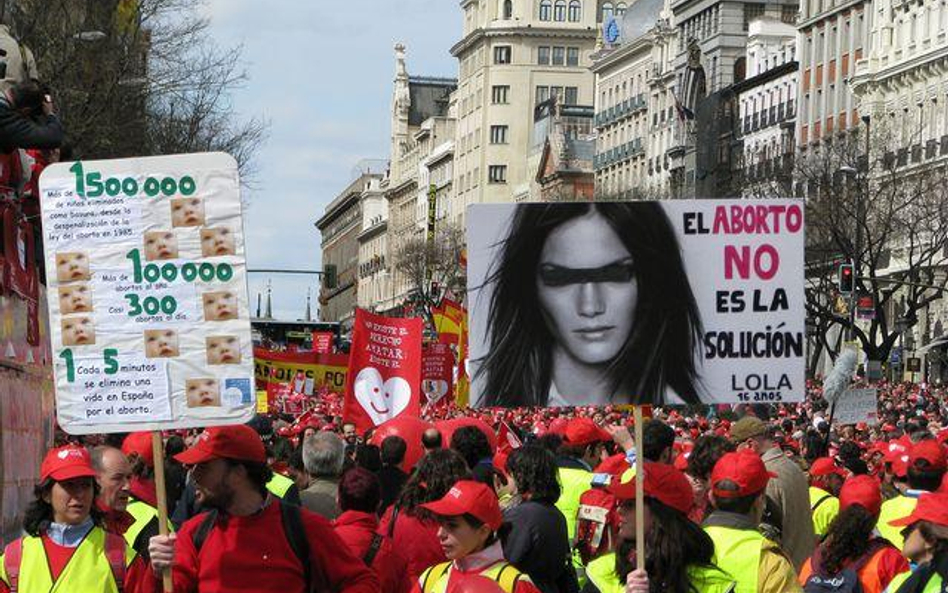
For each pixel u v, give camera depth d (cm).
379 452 2877
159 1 9556
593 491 2677
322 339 11712
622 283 2072
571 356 2069
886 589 2086
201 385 1909
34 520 1989
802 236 2084
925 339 18512
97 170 1911
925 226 16800
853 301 14688
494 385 2072
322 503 2653
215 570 1812
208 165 1906
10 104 2895
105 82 8688
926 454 2691
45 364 3259
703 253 2080
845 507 2342
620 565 1925
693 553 1870
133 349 1912
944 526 1883
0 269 2789
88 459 1983
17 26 8119
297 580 1822
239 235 1908
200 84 9919
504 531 1978
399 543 2353
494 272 2075
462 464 2338
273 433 4022
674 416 6556
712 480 2027
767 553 1973
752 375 2086
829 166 17350
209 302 1909
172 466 2577
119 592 1981
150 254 1909
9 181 2944
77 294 1916
